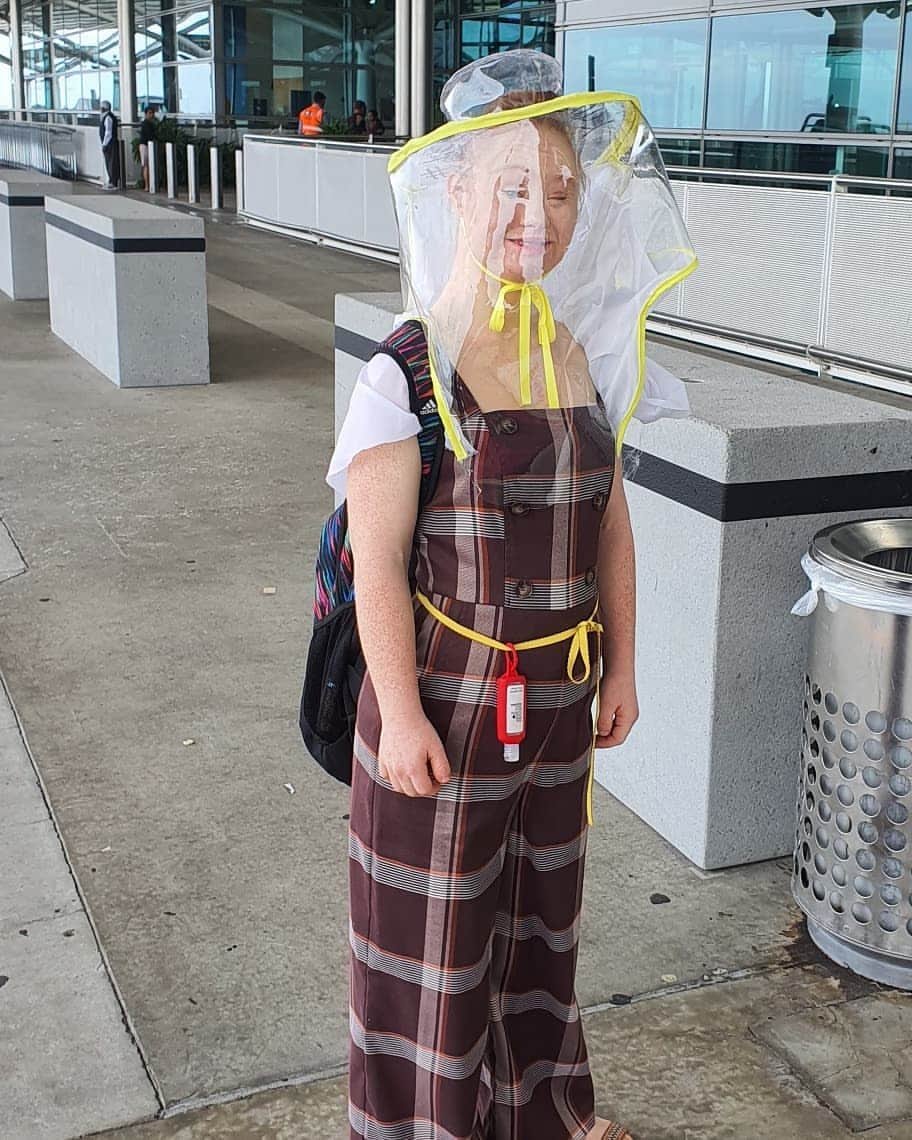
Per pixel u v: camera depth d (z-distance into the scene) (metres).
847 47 12.37
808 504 3.10
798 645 3.20
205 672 4.51
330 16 31.91
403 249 1.86
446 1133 2.06
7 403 8.72
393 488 1.82
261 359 10.47
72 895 3.16
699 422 3.07
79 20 42.59
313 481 6.95
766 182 10.03
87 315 10.05
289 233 20.22
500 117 1.77
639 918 3.10
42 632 4.83
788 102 13.25
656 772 3.45
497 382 1.84
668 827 3.42
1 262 14.01
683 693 3.28
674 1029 2.70
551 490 1.86
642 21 15.12
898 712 2.65
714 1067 2.59
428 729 1.86
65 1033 2.67
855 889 2.81
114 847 3.38
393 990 2.04
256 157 21.30
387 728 1.85
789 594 3.15
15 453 7.43
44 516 6.26
